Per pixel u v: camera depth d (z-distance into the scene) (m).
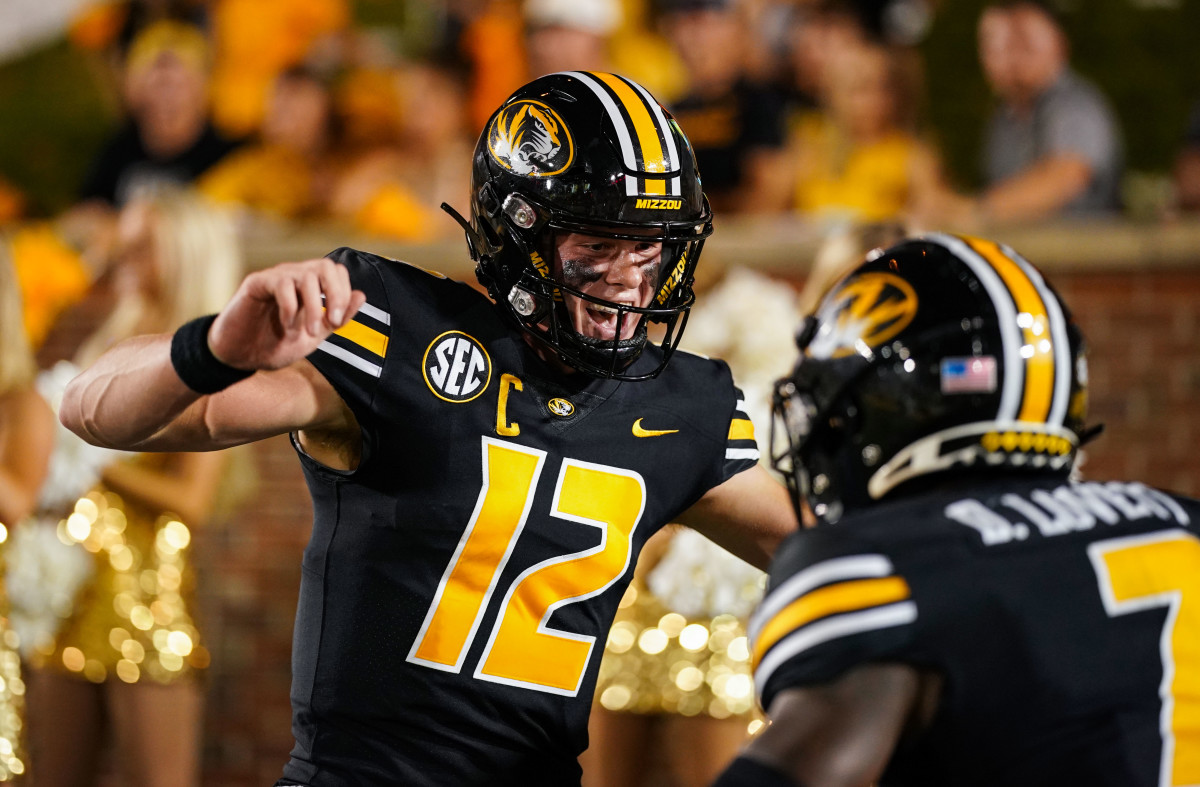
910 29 17.14
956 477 4.68
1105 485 4.89
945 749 4.26
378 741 5.80
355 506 5.87
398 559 5.77
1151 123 16.34
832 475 4.95
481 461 5.77
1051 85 15.85
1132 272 14.09
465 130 18.00
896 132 16.55
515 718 5.87
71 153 19.61
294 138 18.14
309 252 16.20
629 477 6.05
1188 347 13.91
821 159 16.59
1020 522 4.49
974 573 4.30
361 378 5.68
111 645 11.61
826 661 4.12
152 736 11.72
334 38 19.41
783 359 11.95
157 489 11.80
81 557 11.62
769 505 6.59
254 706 15.15
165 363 5.12
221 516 13.59
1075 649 4.32
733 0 16.48
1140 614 4.46
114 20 19.69
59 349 16.95
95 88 19.83
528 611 5.87
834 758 3.99
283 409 5.54
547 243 5.85
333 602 5.89
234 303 4.88
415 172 17.66
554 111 5.90
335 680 5.84
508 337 5.98
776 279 14.96
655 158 5.82
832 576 4.23
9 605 11.42
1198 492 13.83
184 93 18.39
